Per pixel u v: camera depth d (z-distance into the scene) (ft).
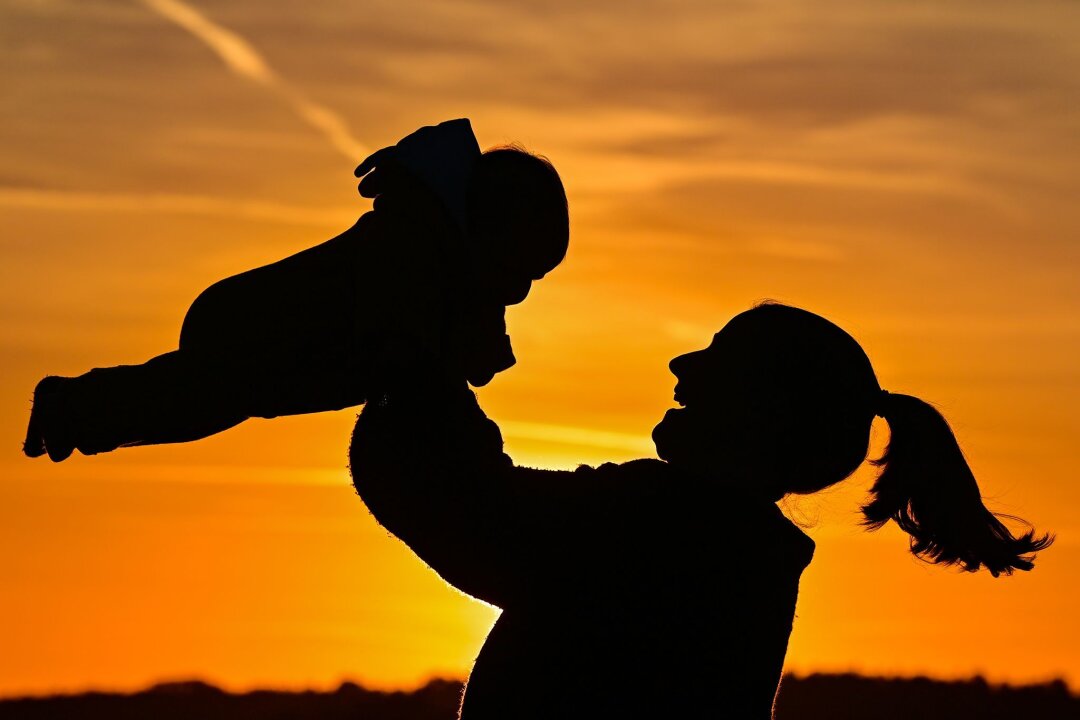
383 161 18.72
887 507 19.10
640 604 16.90
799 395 18.16
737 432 18.22
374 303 17.65
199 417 17.62
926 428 19.02
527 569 16.92
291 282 17.78
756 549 17.42
